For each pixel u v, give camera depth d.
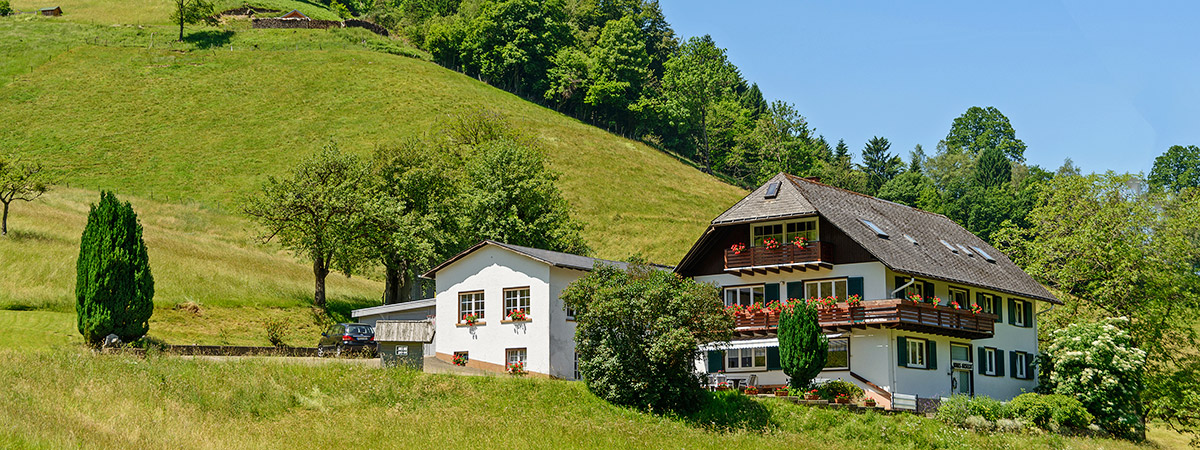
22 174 61.88
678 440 30.50
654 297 35.72
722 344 40.91
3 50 136.38
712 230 44.47
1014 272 52.44
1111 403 43.19
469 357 45.94
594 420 33.56
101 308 40.09
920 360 42.06
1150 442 43.78
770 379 42.69
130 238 41.53
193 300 55.72
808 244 41.75
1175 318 52.78
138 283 41.22
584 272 46.22
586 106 152.62
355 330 47.81
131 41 145.62
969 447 33.41
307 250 62.06
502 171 69.75
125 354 34.56
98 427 24.80
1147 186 58.88
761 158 140.12
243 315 56.03
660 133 151.88
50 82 125.88
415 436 28.11
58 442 22.12
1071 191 57.34
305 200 60.62
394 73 138.25
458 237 66.31
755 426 34.75
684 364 35.88
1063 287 55.50
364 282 75.19
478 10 170.12
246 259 69.56
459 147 83.12
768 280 43.94
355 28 162.62
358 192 64.12
